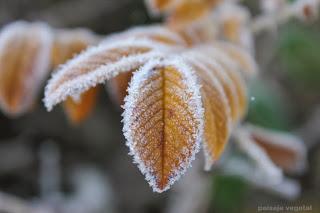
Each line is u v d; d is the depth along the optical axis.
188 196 0.47
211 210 0.48
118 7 0.60
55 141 0.62
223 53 0.27
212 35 0.31
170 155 0.15
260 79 0.49
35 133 0.61
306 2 0.31
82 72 0.18
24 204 0.42
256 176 0.43
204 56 0.21
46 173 0.58
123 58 0.18
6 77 0.27
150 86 0.16
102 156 0.63
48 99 0.17
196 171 0.44
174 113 0.15
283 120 0.49
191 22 0.30
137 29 0.28
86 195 0.59
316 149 0.62
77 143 0.63
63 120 0.61
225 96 0.19
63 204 0.56
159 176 0.15
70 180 0.61
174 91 0.16
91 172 0.62
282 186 0.43
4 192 0.59
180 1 0.30
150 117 0.15
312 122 0.58
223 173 0.44
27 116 0.60
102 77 0.17
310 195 0.61
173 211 0.49
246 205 0.58
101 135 0.63
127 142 0.15
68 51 0.28
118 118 0.63
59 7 0.60
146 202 0.63
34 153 0.61
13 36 0.27
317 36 0.52
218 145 0.18
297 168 0.37
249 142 0.29
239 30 0.33
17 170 0.60
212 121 0.18
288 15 0.33
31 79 0.27
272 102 0.47
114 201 0.62
